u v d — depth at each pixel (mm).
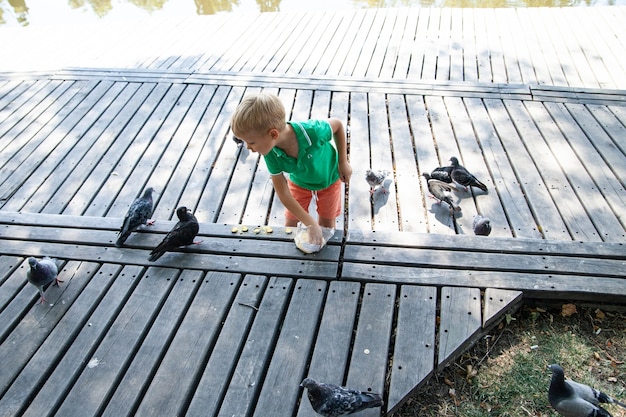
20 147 5125
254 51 7227
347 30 7887
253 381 2721
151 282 3350
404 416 2695
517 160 4594
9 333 3096
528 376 2852
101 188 4480
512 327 3178
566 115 5246
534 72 6305
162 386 2717
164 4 12609
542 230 3760
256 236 3654
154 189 4422
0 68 7082
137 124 5441
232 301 3213
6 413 2627
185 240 3439
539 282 3213
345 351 2854
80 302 3229
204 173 4617
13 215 4012
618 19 7691
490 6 11234
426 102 5621
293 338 2936
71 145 5117
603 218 3838
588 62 6477
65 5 12773
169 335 2994
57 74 6621
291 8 11867
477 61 6645
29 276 3051
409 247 3512
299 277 3334
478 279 3260
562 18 7895
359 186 4379
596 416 2355
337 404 2416
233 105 5703
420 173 4512
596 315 3211
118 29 8406
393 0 11945
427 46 7141
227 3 12469
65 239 3732
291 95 5852
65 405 2654
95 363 2850
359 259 3422
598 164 4484
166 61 7023
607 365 2900
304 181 3146
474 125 5164
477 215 3871
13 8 12586
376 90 5871
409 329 2965
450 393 2795
